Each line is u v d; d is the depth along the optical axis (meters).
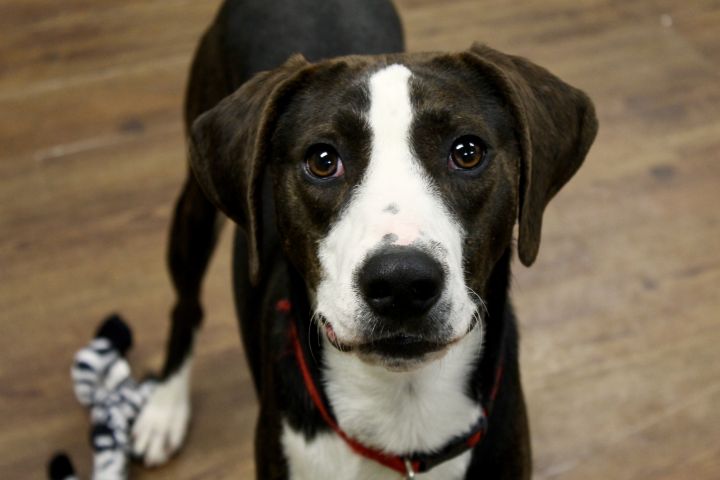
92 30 4.28
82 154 3.70
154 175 3.62
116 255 3.36
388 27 2.65
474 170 1.79
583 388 2.98
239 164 1.94
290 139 1.87
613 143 3.78
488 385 2.00
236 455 2.86
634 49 4.23
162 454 2.82
